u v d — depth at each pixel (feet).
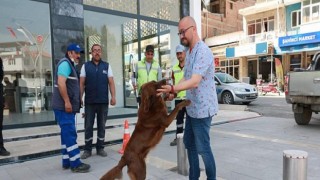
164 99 10.46
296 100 25.77
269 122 29.14
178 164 14.34
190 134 11.60
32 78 26.58
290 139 21.24
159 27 34.30
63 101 14.48
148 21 33.27
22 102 26.50
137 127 10.46
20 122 25.21
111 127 26.11
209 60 10.29
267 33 86.89
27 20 25.90
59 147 19.10
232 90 45.27
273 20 87.15
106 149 19.40
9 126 24.21
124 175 13.25
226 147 19.26
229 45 102.06
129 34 32.24
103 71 17.43
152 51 19.98
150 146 10.27
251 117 32.63
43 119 26.32
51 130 23.79
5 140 20.56
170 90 9.87
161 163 16.10
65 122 14.58
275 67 81.87
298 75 25.41
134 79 22.08
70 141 14.69
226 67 102.17
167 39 35.17
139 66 19.95
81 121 24.52
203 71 10.13
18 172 14.96
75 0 26.78
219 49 104.78
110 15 30.53
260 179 13.41
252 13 92.94
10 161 16.60
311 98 24.49
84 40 28.07
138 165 10.01
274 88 70.95
